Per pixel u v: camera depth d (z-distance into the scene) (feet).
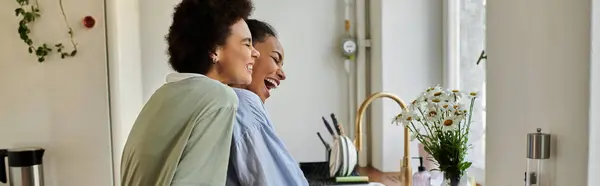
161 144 3.29
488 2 4.23
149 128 3.37
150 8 7.95
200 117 3.22
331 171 6.83
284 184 3.54
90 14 6.50
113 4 6.53
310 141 8.33
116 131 6.65
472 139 6.85
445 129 4.82
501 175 4.13
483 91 6.70
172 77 3.58
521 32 3.83
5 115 6.51
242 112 3.51
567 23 3.38
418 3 7.66
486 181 4.35
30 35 6.43
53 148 6.59
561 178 3.51
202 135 3.19
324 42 8.25
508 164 4.03
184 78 3.49
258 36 4.55
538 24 3.65
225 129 3.26
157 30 7.99
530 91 3.76
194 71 3.60
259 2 8.06
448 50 7.43
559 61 3.47
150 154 3.32
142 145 3.37
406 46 7.67
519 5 3.84
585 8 3.24
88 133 6.61
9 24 6.41
